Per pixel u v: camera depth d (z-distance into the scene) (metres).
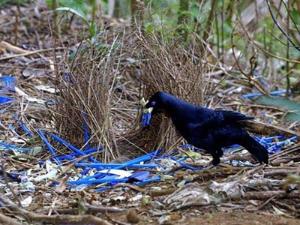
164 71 10.59
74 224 7.57
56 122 10.58
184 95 10.58
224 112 9.02
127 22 15.27
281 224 7.60
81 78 10.34
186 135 9.12
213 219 7.74
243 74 13.70
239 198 8.27
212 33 14.75
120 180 9.14
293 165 9.66
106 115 10.15
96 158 10.00
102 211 7.97
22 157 10.07
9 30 16.02
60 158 10.04
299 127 11.85
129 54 11.63
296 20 13.08
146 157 10.01
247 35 13.80
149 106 9.23
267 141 11.02
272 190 8.55
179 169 9.59
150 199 8.45
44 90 12.69
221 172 9.27
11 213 7.91
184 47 11.77
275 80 14.79
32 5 17.73
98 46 10.89
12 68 13.86
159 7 12.80
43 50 14.37
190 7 14.20
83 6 14.39
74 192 8.80
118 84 12.16
